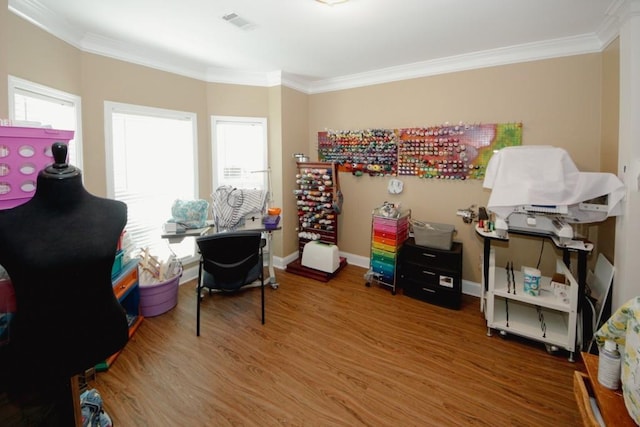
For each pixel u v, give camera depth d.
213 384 1.84
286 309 2.77
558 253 2.68
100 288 1.21
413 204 3.33
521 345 2.24
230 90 3.49
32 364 1.11
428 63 3.04
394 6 1.96
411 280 2.96
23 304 1.07
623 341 1.10
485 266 2.50
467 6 1.96
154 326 2.46
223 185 3.29
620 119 1.91
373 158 3.50
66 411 1.20
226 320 2.57
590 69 2.42
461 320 2.59
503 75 2.74
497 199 2.11
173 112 3.09
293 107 3.73
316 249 3.47
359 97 3.58
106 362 1.93
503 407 1.68
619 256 1.93
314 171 3.58
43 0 1.91
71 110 2.36
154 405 1.67
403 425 1.56
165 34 2.43
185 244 3.37
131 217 2.88
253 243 2.33
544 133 2.62
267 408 1.66
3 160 1.35
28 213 1.08
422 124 3.19
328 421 1.58
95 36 2.44
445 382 1.87
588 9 1.98
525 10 2.01
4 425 1.14
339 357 2.10
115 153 2.72
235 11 2.05
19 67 1.89
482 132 2.86
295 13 2.07
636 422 0.92
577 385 1.21
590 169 2.47
